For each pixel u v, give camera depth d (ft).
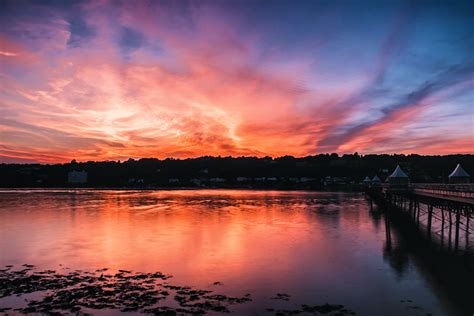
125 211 191.52
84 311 50.52
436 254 84.48
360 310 51.26
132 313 49.90
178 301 54.44
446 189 99.14
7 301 54.19
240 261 78.07
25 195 367.45
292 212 186.91
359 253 85.51
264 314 49.85
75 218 157.79
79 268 72.79
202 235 111.24
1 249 90.99
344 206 227.20
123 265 75.00
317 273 69.05
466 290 59.21
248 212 187.01
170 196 361.10
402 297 56.18
